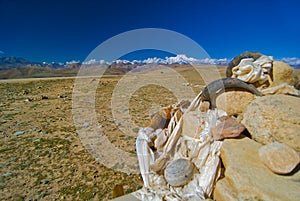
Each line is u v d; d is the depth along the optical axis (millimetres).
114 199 650
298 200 454
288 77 861
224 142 667
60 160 1003
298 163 529
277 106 645
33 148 1134
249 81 844
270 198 472
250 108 712
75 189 788
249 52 915
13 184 810
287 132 606
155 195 633
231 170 568
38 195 750
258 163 570
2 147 1146
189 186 633
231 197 523
